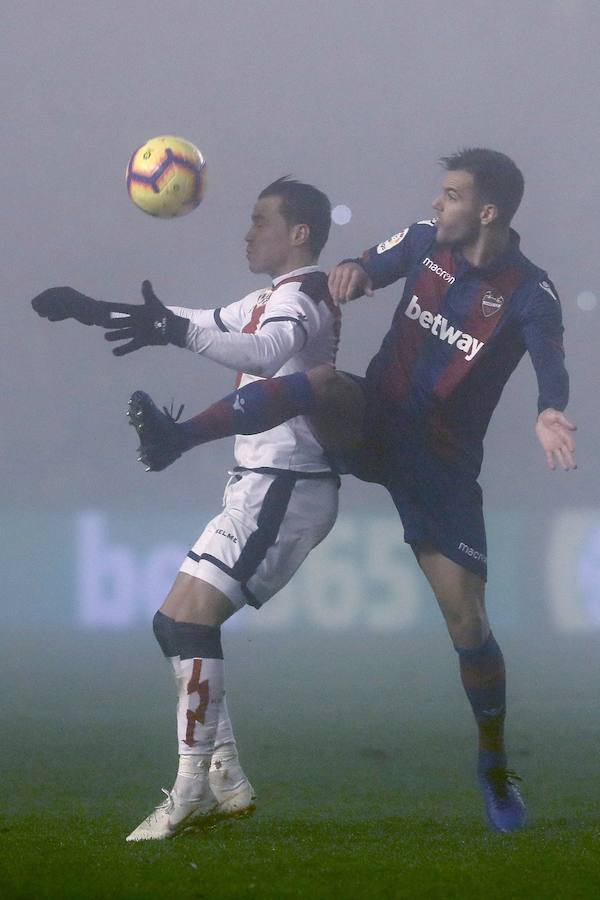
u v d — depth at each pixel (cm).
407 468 1406
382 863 1070
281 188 1470
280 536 1359
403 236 1479
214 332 1296
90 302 1293
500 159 1388
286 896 927
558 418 1295
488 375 1410
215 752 1377
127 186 1389
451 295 1411
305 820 1474
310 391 1336
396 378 1420
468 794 1814
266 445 1384
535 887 960
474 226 1381
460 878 996
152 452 1273
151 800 1728
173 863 1066
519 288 1394
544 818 1511
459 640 1409
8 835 1298
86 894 931
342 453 1406
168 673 4441
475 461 1423
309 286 1425
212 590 1314
